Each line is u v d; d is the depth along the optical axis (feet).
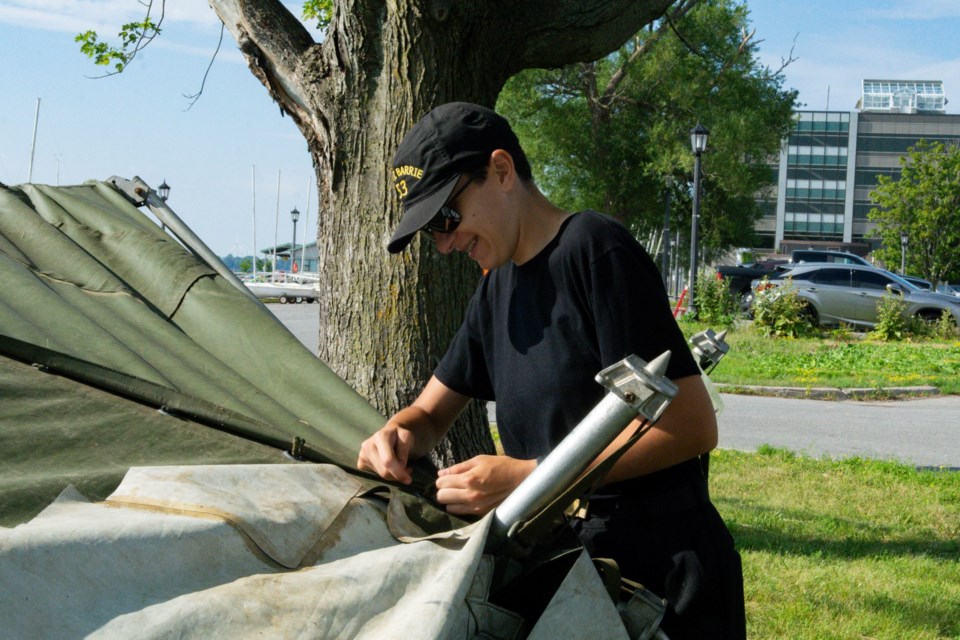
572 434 5.08
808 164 345.72
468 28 15.42
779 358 56.95
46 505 5.24
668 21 24.97
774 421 37.50
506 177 6.06
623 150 106.63
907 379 49.21
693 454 5.93
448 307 16.06
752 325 73.97
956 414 40.65
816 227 347.15
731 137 98.94
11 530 4.64
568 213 6.26
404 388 15.87
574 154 108.06
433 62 15.39
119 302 9.23
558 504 5.18
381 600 5.01
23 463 6.00
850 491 24.82
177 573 4.83
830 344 65.98
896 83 439.63
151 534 4.86
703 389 5.95
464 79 15.65
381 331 15.89
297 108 16.55
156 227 10.85
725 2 101.60
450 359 7.11
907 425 37.35
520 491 5.19
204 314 9.53
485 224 6.05
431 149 5.96
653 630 5.70
